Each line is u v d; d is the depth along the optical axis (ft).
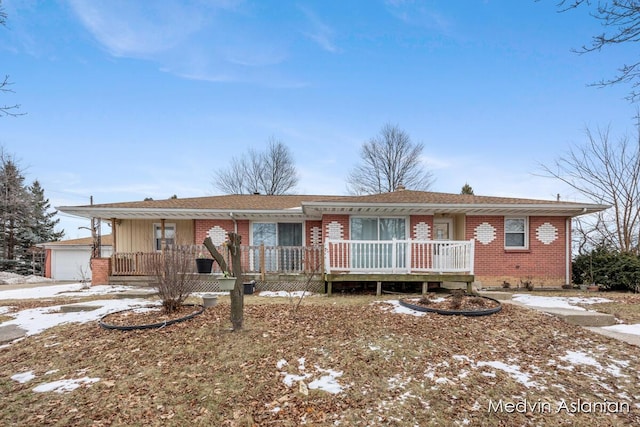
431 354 15.87
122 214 42.34
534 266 40.96
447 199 40.29
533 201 39.75
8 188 86.69
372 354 15.79
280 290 36.47
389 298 30.55
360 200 38.86
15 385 13.55
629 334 19.67
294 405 11.76
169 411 11.49
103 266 40.32
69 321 22.43
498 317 21.95
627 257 38.86
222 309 24.23
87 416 11.23
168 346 16.94
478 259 40.78
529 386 13.14
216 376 13.87
